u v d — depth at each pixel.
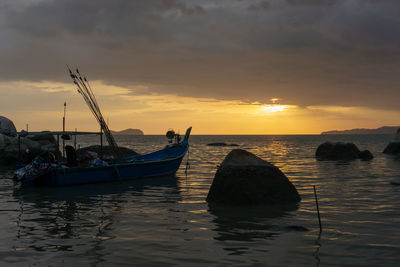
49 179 16.70
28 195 14.30
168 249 7.18
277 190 11.95
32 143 29.28
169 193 14.59
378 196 13.31
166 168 20.88
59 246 7.38
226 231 8.52
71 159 18.14
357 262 6.44
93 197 13.73
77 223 9.41
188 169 24.75
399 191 14.45
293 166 26.08
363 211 10.70
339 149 34.31
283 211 10.70
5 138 28.00
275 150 55.28
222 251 7.04
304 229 8.58
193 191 15.11
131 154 28.75
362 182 17.23
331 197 13.11
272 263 6.38
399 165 25.92
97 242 7.66
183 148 23.67
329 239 7.83
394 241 7.68
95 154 19.27
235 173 12.02
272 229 8.67
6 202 12.72
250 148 64.25
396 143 39.62
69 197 13.78
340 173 21.19
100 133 19.08
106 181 17.94
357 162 29.05
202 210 10.98
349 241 7.68
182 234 8.27
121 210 11.13
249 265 6.29
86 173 17.20
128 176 18.80
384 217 9.93
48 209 11.38
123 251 7.05
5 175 21.31
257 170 11.97
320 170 23.05
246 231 8.51
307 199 12.71
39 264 6.34
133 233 8.38
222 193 12.14
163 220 9.69
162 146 72.19
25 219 9.91
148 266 6.24
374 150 50.22
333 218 9.81
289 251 7.03
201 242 7.64
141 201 12.77
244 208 11.20
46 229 8.77
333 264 6.35
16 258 6.66
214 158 36.38
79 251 7.06
